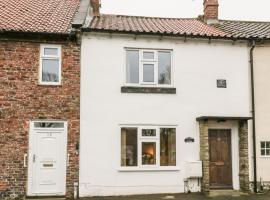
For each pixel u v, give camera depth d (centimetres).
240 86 1520
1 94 1347
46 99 1373
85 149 1383
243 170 1457
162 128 1460
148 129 1446
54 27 1422
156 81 1468
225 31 1645
